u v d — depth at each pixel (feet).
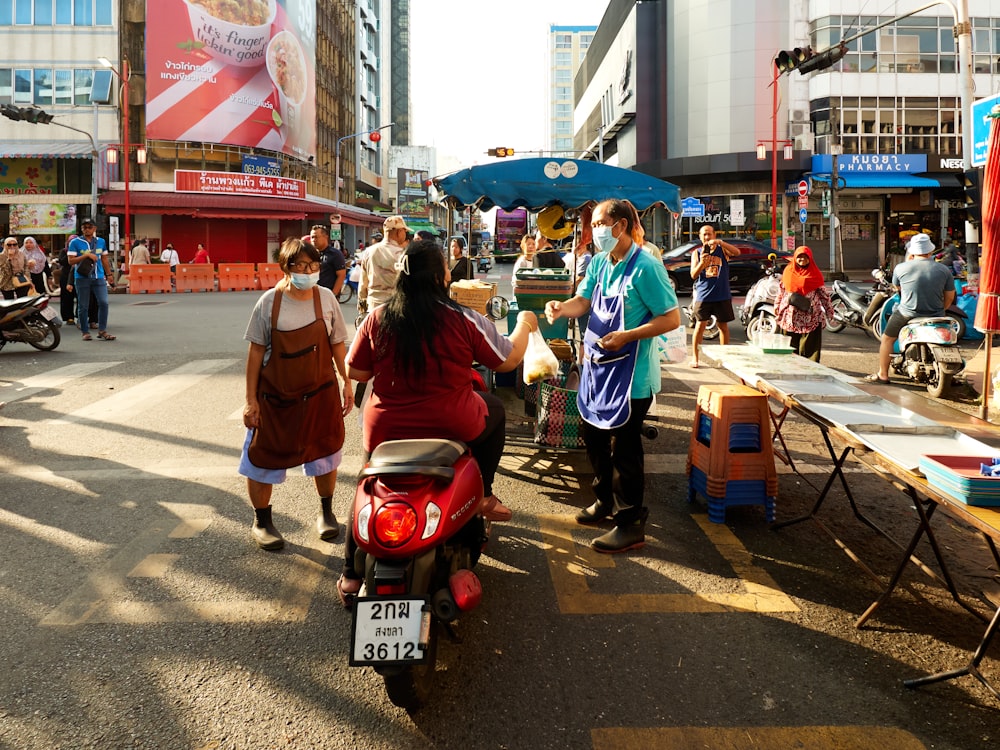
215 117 122.93
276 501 16.11
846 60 126.21
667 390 27.94
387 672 8.07
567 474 17.95
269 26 128.47
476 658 9.93
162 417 23.45
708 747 8.16
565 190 24.49
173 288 90.94
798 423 23.25
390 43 347.56
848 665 9.82
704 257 32.42
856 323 42.37
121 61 122.42
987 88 127.54
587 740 8.28
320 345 13.38
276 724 8.54
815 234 133.59
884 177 125.70
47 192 123.34
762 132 131.13
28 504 15.79
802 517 14.55
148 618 10.93
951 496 8.40
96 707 8.80
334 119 188.85
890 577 12.53
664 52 141.08
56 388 28.02
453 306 9.89
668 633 10.61
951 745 8.20
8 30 120.57
